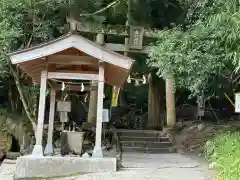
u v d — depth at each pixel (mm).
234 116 13383
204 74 5809
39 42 9383
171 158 8164
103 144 9992
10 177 6184
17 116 11766
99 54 6199
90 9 10125
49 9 9312
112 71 6801
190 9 7301
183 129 11516
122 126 14602
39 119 6172
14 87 12242
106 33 10086
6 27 7742
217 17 4902
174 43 6020
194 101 15328
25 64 6457
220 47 5547
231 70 6109
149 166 6660
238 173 4750
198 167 6605
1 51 7895
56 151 7773
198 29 5848
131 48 10125
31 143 10039
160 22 11203
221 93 8492
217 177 5363
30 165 5848
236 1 4809
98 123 6242
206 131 10258
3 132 10930
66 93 8758
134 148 9828
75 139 6648
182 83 6234
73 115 14938
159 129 13281
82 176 5641
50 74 6379
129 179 5387
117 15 10852
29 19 8969
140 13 10375
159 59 6035
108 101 16000
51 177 5789
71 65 6836
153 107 14117
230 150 5770
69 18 9930
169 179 5383
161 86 14375
